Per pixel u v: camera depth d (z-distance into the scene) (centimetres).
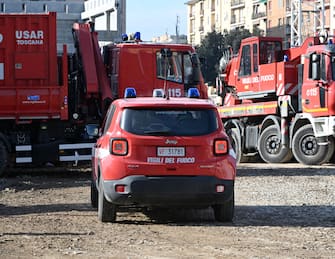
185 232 1445
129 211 1753
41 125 2727
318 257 1202
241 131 3750
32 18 2667
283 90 3397
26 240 1348
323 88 3166
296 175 2727
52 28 2680
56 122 2753
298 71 3347
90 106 2806
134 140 1476
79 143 2767
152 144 1474
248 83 3700
